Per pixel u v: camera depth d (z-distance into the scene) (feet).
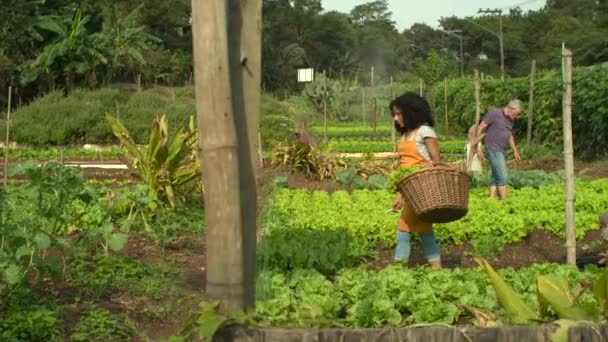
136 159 42.75
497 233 36.11
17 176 65.57
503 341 14.96
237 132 14.12
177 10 222.69
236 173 13.84
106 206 34.06
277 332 14.37
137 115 109.29
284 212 39.96
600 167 73.20
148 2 216.95
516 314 17.34
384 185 57.93
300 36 321.32
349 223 35.45
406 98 28.30
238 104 14.16
